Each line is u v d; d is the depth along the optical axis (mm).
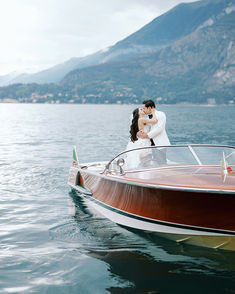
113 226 4734
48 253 3826
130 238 4273
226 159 4605
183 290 3037
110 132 21547
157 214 3963
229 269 3426
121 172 4629
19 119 42938
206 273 3342
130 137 5422
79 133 20781
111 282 3188
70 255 3773
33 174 8156
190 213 3697
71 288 3092
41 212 5371
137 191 4090
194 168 4426
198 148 4750
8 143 15328
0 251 3887
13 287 3105
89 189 5488
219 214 3547
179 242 4121
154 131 5133
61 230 4566
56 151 12391
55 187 6953
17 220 4984
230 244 3826
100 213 5309
